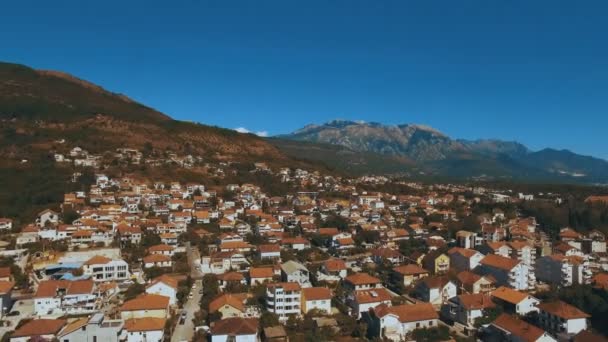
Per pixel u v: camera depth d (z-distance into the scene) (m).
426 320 96.00
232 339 86.56
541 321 98.44
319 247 173.25
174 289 108.75
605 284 115.62
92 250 151.12
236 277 123.69
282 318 102.44
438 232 191.88
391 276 134.75
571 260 130.62
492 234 174.75
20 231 164.00
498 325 91.25
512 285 123.31
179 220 191.12
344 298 113.19
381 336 92.06
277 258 148.38
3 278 116.44
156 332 88.56
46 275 125.50
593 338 83.19
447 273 133.00
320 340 89.81
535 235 188.88
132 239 161.12
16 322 98.12
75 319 97.88
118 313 99.12
